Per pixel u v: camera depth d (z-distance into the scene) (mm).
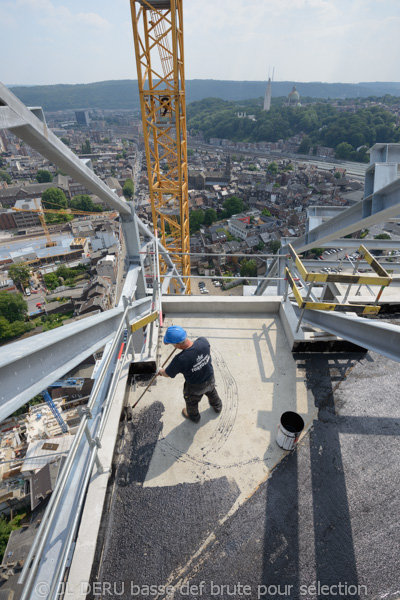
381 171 5051
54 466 30500
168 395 3883
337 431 3451
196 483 3018
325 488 2979
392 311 5457
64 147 3738
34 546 1627
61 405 38688
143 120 19938
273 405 3736
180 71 19062
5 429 35812
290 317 4699
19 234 103750
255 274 72375
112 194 5438
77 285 74562
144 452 3281
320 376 4082
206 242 89312
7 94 2443
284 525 2725
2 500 29484
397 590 2379
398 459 3211
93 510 2617
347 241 8234
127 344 3889
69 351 2568
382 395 3836
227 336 4785
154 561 2521
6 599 24094
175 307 5289
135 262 6832
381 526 2725
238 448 3307
